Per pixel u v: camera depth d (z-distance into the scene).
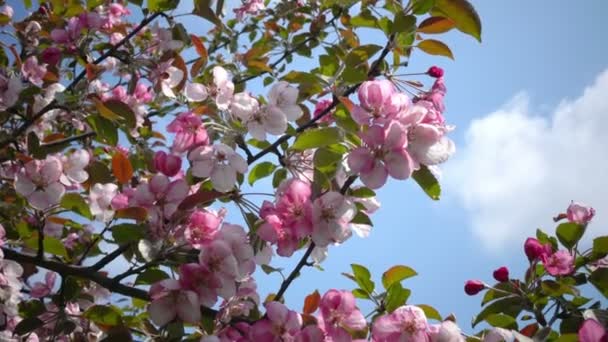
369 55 0.74
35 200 0.76
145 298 0.70
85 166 0.78
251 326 0.66
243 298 0.72
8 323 0.87
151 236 0.68
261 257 0.72
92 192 0.76
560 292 0.76
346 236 0.69
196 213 0.68
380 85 0.67
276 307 0.65
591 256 0.79
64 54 0.90
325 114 0.78
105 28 0.99
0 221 0.84
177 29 0.88
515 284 0.79
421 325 0.66
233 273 0.66
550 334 0.72
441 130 0.68
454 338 0.65
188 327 0.73
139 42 1.04
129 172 0.72
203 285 0.66
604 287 0.76
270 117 0.73
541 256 0.78
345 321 0.66
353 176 0.71
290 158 0.74
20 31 1.01
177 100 0.90
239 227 0.69
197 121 0.71
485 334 0.69
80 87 0.87
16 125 0.91
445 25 0.71
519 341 0.67
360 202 0.76
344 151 0.74
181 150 0.70
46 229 0.85
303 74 0.76
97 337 0.76
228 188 0.69
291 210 0.69
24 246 0.84
